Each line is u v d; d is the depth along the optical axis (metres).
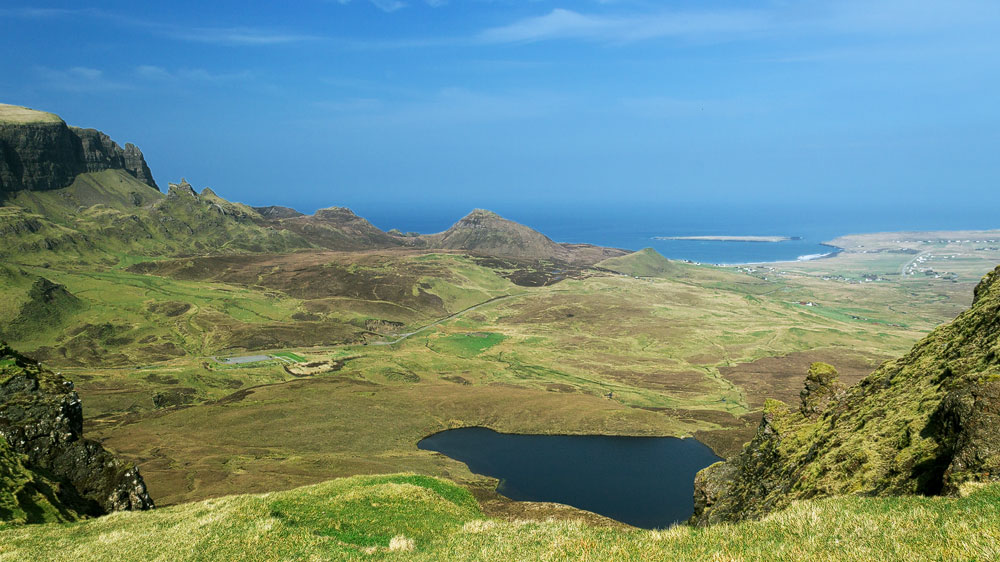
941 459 20.78
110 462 47.41
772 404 50.16
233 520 23.75
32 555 21.06
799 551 11.88
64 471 45.31
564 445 152.62
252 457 129.50
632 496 119.25
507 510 81.00
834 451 31.75
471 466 136.88
